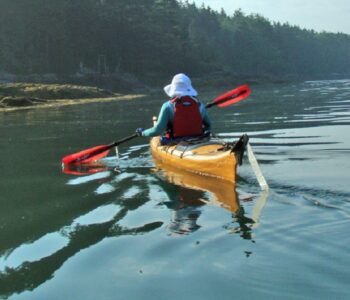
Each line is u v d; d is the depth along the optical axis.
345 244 3.47
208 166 6.09
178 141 7.14
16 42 76.06
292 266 3.16
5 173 6.95
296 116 14.12
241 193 5.18
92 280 3.14
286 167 6.50
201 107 7.38
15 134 11.97
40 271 3.33
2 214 4.82
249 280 3.00
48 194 5.59
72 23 78.25
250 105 20.44
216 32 130.75
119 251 3.62
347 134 9.56
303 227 3.89
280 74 132.50
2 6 77.06
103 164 7.44
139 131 7.62
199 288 2.95
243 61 124.12
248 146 5.52
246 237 3.74
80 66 77.44
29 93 31.77
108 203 5.08
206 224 4.15
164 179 6.14
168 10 99.56
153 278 3.12
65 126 13.72
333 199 4.77
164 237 3.87
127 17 87.25
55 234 4.11
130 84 74.69
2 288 3.10
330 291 2.81
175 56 89.38
